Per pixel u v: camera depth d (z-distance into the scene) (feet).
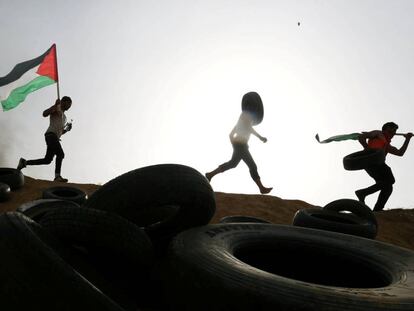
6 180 29.30
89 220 9.86
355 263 11.20
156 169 11.82
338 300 7.61
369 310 7.46
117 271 10.42
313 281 11.94
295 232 12.26
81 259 9.85
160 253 11.19
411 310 7.62
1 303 7.57
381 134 31.73
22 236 8.15
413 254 11.07
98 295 7.76
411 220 32.40
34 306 7.46
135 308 9.80
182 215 12.32
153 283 10.24
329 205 22.03
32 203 15.75
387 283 10.02
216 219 25.38
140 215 13.67
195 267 8.82
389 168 32.35
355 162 31.53
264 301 7.75
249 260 11.57
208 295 8.32
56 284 7.62
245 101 31.65
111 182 11.74
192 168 12.53
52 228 9.80
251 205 29.43
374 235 19.17
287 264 11.94
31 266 7.74
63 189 23.95
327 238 12.05
